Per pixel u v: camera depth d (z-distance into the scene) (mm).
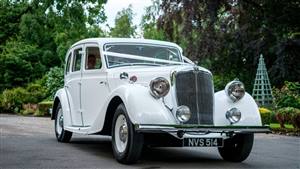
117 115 7402
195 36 27156
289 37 27047
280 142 11477
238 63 28344
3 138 10664
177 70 7258
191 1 26219
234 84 7609
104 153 8453
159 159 7949
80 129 8711
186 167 7148
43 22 27828
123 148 7297
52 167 6867
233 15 27969
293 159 8320
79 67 9422
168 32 27562
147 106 6965
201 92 7316
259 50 26531
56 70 27500
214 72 28641
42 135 11555
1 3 31188
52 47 35969
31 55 34562
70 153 8383
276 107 19562
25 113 24797
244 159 7797
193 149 9508
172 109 7133
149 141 7406
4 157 7777
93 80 8641
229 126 7105
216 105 7531
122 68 8227
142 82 7594
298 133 13891
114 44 8711
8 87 32562
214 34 26875
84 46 9234
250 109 7559
